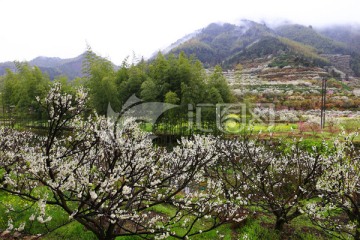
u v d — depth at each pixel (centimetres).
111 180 440
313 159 818
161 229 554
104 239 511
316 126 2448
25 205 716
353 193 613
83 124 543
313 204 668
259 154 956
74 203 755
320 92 5494
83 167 533
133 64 2320
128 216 451
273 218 819
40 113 2167
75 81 2222
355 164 621
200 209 609
